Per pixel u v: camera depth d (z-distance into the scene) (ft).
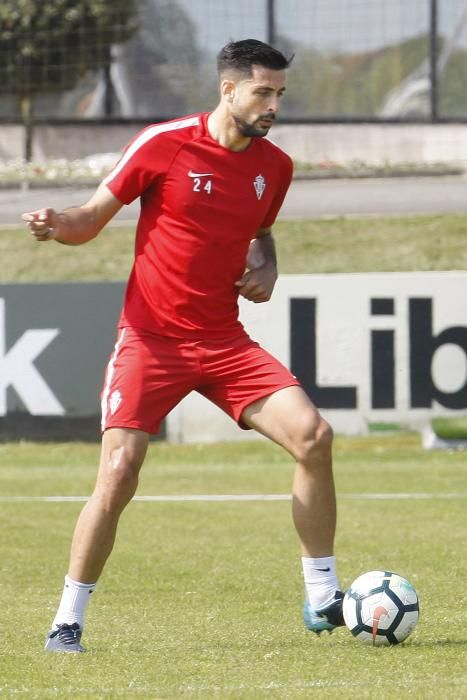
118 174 58.49
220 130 58.39
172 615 69.26
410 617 59.00
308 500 59.26
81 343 156.15
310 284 154.81
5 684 51.83
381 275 155.02
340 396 155.53
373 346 155.33
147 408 58.59
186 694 49.65
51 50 329.72
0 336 156.46
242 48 57.36
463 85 332.80
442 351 155.53
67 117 328.70
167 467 147.33
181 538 99.60
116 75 336.08
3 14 326.03
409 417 156.04
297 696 49.06
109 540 58.65
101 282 155.84
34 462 150.10
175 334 59.00
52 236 56.54
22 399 157.28
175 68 336.90
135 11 333.83
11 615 69.46
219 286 59.16
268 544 96.53
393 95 336.08
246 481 136.15
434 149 313.94
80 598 59.06
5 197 253.85
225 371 59.31
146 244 59.31
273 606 71.97
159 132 58.39
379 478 136.77
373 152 313.94
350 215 235.61
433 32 332.60
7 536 101.19
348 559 88.28
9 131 318.45
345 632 63.36
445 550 92.17
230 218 58.65
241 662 55.98
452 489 128.57
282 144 312.50
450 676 52.60
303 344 155.12
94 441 157.07
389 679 52.03
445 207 241.35
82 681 52.31
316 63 337.52
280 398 58.70
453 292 155.22
